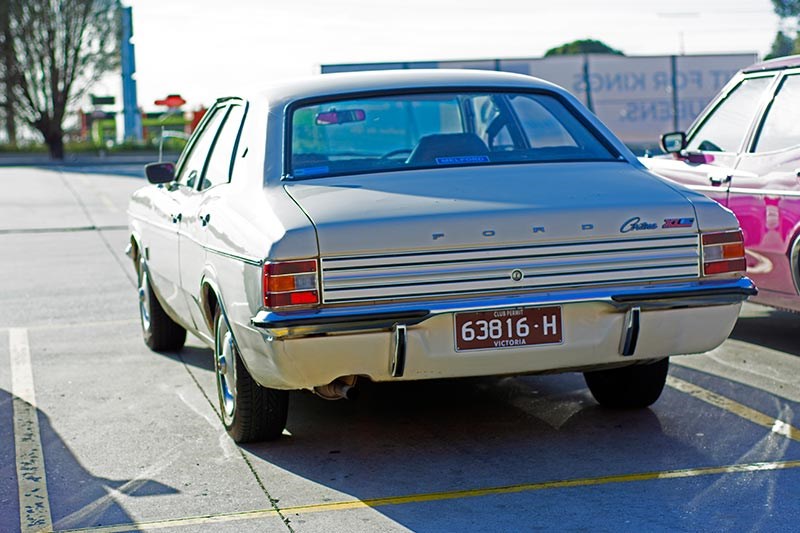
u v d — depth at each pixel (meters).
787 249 6.29
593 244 4.44
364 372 4.36
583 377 6.33
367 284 4.27
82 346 7.67
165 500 4.39
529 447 4.97
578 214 4.44
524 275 4.39
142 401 6.04
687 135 7.59
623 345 4.52
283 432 5.33
